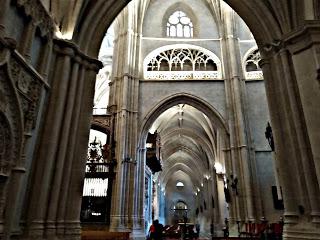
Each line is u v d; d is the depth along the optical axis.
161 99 24.05
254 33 10.55
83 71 9.65
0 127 6.05
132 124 22.34
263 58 10.08
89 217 19.38
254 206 19.78
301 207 7.78
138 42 25.55
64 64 8.83
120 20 25.81
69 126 8.70
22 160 6.69
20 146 6.57
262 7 9.92
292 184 8.30
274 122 9.23
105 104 34.41
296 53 8.49
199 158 45.72
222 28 26.20
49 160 7.80
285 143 8.79
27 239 6.80
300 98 8.34
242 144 21.39
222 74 24.86
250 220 19.19
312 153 7.65
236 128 22.30
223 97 24.09
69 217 8.34
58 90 8.55
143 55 25.78
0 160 6.05
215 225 30.03
